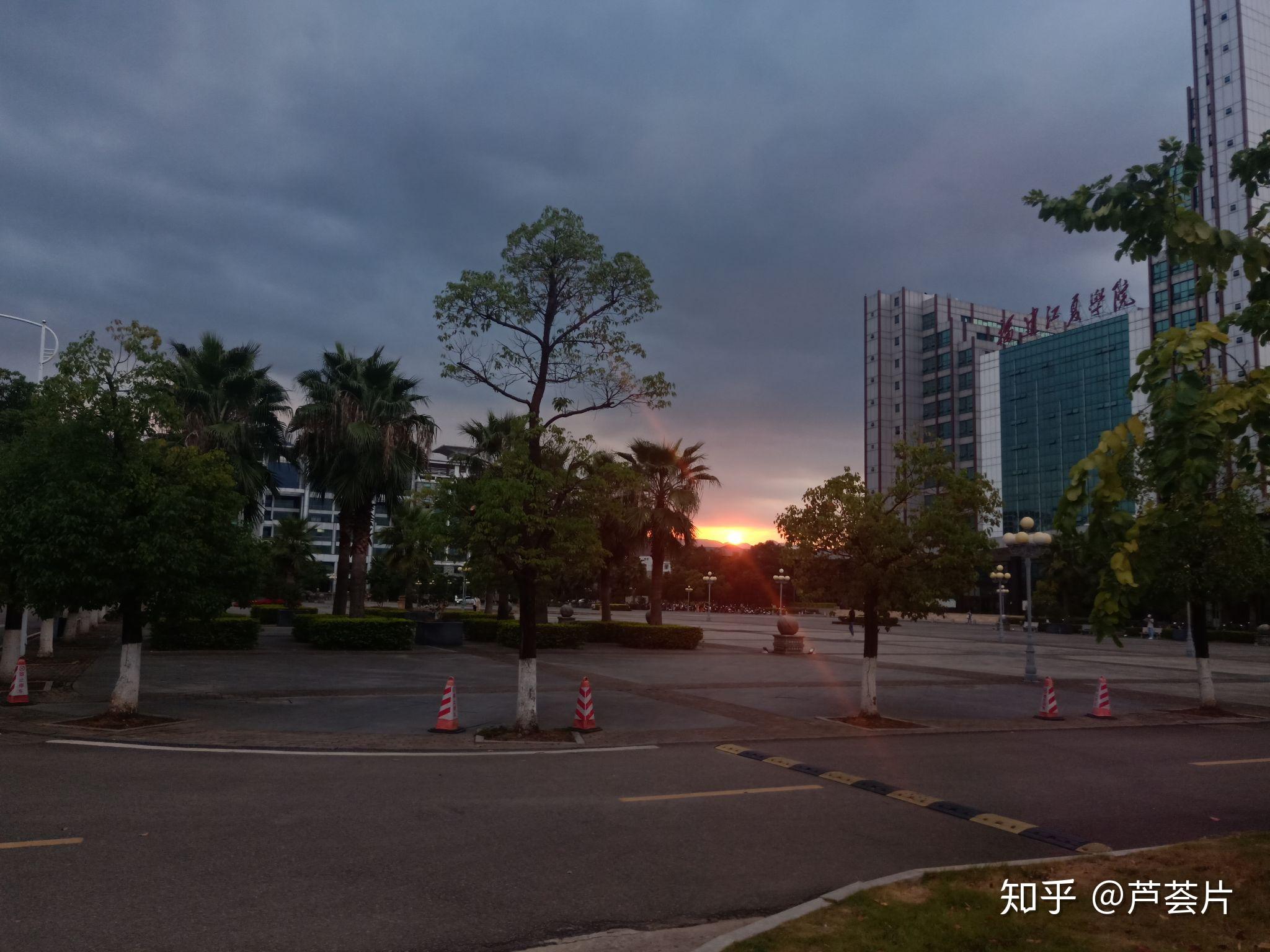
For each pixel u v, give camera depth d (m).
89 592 13.80
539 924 5.92
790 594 106.94
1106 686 18.33
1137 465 16.58
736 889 6.71
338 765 11.23
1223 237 5.25
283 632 38.62
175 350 28.23
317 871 6.84
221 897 6.21
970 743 14.47
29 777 9.91
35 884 6.35
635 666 27.55
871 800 9.87
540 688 20.67
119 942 5.36
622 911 6.20
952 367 111.81
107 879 6.50
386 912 6.04
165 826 8.00
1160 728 17.03
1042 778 11.48
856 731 15.45
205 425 27.02
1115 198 5.71
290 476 123.50
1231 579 18.72
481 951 5.46
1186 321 79.06
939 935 5.39
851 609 17.06
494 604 52.38
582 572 15.01
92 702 16.55
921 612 16.19
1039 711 19.11
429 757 12.06
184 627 27.67
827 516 16.69
